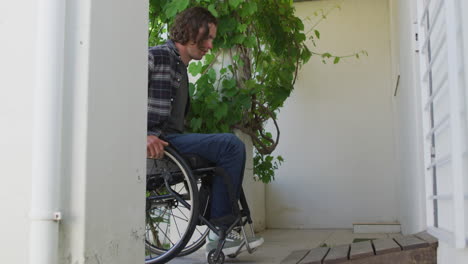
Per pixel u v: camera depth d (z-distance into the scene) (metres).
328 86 5.14
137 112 1.38
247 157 3.59
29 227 1.08
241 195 2.41
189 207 2.23
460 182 1.47
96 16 1.14
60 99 1.08
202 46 2.56
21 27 1.14
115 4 1.25
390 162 4.95
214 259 2.33
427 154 2.17
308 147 5.13
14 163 1.11
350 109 5.08
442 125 1.84
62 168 1.08
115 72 1.24
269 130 5.21
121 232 1.26
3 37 1.14
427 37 2.18
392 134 4.96
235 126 3.28
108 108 1.20
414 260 1.96
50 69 1.07
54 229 1.04
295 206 5.10
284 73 3.73
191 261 2.77
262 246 3.46
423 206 2.63
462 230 1.46
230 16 3.24
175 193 2.26
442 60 1.92
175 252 2.22
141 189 1.40
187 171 2.17
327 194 5.05
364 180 4.99
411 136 3.04
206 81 3.19
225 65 3.32
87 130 1.09
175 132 2.46
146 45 1.46
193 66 3.29
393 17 4.54
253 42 3.25
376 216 4.93
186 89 2.54
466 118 1.54
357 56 4.87
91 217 1.10
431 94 2.18
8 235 1.09
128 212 1.31
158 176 2.27
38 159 1.05
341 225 5.00
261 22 3.63
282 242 3.75
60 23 1.09
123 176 1.28
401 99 3.80
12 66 1.13
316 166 5.10
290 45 3.74
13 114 1.12
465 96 1.53
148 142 2.16
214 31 2.59
